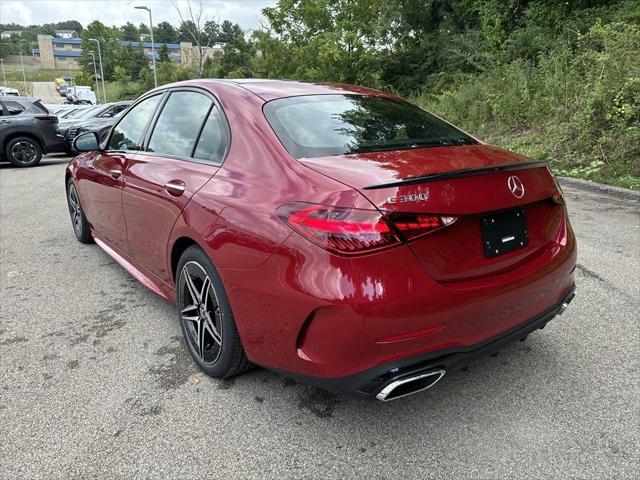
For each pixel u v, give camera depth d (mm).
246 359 2527
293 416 2375
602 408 2404
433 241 1962
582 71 10023
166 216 2828
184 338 2902
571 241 2588
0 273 4352
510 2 14805
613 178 7590
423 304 1912
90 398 2529
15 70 169125
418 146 2527
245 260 2174
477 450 2141
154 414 2398
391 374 1908
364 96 3088
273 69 21562
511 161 2443
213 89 2934
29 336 3201
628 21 11195
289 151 2303
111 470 2045
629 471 2010
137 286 4055
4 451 2156
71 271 4402
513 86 11469
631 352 2895
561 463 2059
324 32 20266
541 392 2535
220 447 2174
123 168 3484
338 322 1886
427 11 20219
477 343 2100
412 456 2109
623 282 3898
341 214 1892
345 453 2133
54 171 11688
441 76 17719
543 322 2420
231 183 2408
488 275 2143
